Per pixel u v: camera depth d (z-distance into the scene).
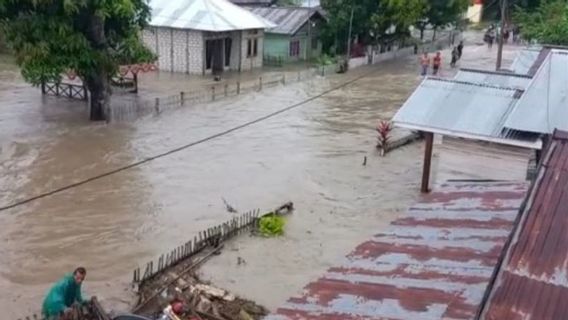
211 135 28.34
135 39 29.55
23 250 17.03
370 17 49.72
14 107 32.16
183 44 43.62
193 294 14.55
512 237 6.79
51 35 26.61
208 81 41.19
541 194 7.24
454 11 58.16
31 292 14.96
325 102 35.97
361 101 36.41
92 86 29.48
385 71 47.00
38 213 19.39
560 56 15.53
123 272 15.98
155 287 14.94
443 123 18.20
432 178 22.59
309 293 7.61
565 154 7.80
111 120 30.19
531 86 14.93
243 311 13.97
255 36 46.88
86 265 16.33
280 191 21.83
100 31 28.23
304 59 51.50
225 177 23.02
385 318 6.77
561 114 13.91
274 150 26.44
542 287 6.16
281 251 17.30
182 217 19.39
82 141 26.70
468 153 19.72
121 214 19.48
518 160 18.88
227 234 17.84
